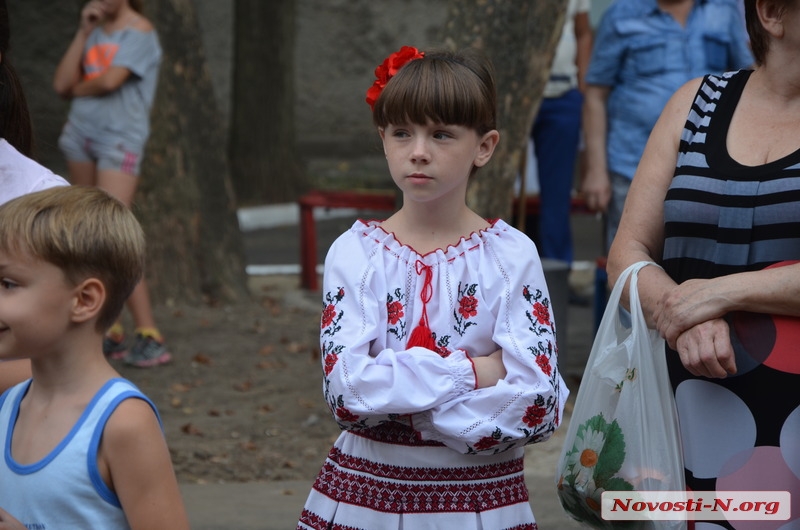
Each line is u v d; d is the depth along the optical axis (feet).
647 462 13.07
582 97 39.04
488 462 12.60
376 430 12.62
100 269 10.88
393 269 12.83
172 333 36.01
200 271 40.24
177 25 39.14
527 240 13.08
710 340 12.39
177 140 39.32
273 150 67.62
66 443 10.67
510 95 28.17
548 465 24.79
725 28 27.94
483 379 12.35
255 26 66.74
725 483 12.85
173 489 11.02
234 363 33.37
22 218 10.72
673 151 14.07
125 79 31.55
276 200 67.72
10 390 11.62
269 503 22.43
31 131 14.10
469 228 13.15
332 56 92.94
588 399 13.69
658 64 27.89
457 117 12.45
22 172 12.91
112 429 10.66
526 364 12.28
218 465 25.23
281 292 43.86
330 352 12.49
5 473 10.96
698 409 13.04
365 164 84.69
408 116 12.48
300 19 92.12
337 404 12.34
